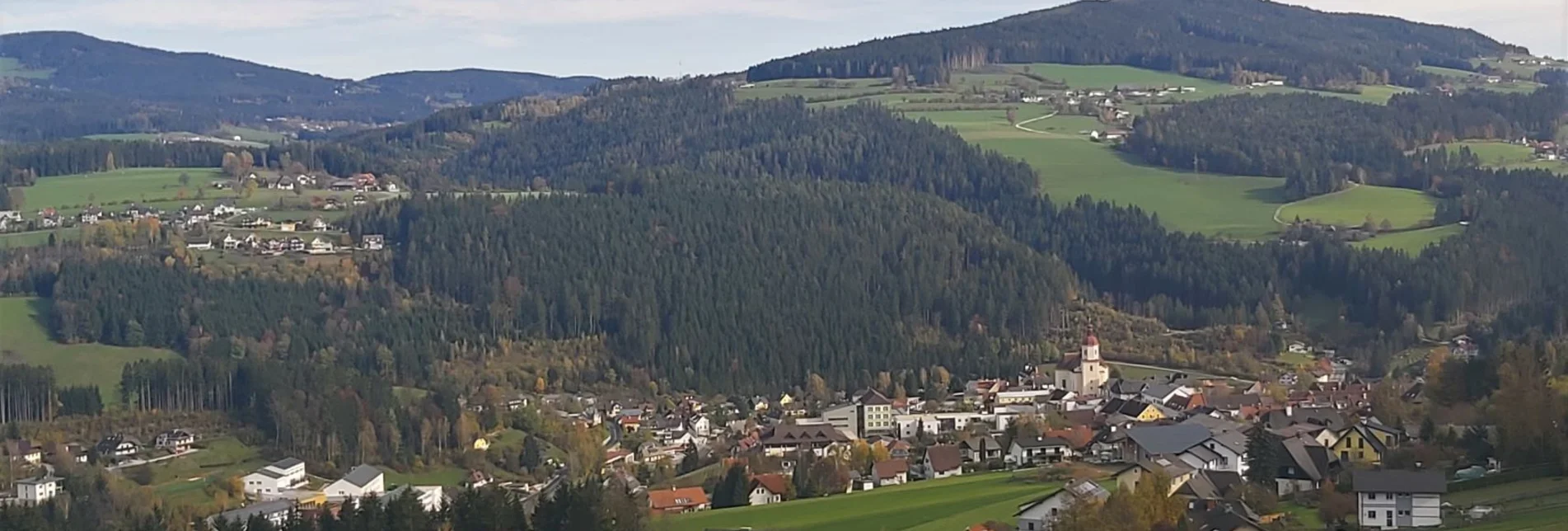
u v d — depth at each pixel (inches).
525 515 7032.5
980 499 7007.9
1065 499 6043.3
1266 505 6289.4
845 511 7003.0
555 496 6968.5
